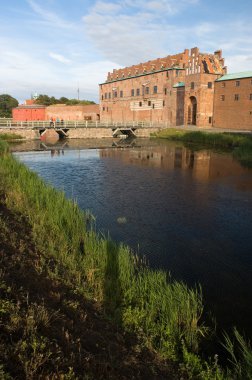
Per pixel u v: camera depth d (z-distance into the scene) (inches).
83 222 458.3
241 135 1637.6
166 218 559.2
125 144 1772.9
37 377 149.0
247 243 461.7
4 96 4586.6
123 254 346.0
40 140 1952.5
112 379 172.1
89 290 283.0
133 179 876.6
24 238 354.9
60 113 3383.4
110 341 213.5
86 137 2143.2
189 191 746.2
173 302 266.7
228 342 248.4
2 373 139.2
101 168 1046.4
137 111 2888.8
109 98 3304.6
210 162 1152.2
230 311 303.7
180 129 2165.4
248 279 364.5
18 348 159.8
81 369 169.8
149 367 200.5
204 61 2182.6
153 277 309.9
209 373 208.7
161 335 239.6
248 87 1927.9
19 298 207.8
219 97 2158.0
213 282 355.6
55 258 328.8
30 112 3339.1
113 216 564.4
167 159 1234.0
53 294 242.7
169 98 2497.5
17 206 462.0
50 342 176.6
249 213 590.9
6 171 665.0
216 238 477.4
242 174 938.7
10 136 1835.6
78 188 768.9
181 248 440.1
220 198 687.7
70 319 217.8
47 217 446.6
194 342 241.9
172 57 2564.0
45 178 882.1
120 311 259.0
